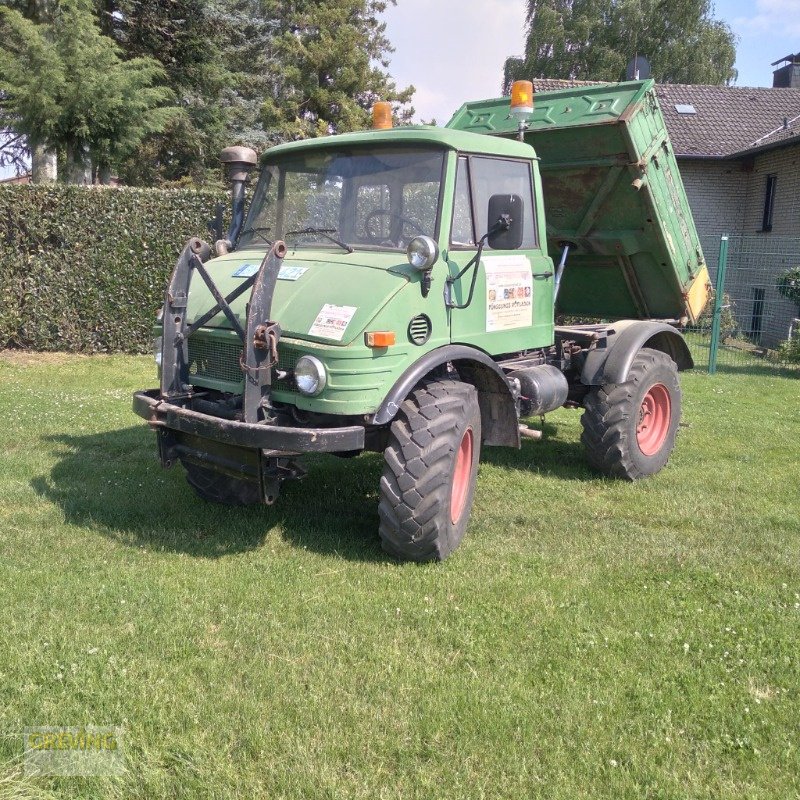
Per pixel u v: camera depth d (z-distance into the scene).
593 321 7.82
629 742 2.89
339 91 26.05
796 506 5.60
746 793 2.64
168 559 4.41
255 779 2.66
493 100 6.46
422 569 4.33
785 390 10.47
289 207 5.02
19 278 11.43
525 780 2.68
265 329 4.01
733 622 3.77
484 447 7.12
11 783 2.60
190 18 18.84
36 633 3.51
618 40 36.56
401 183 4.63
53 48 13.84
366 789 2.62
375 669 3.31
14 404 8.14
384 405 4.07
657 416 6.52
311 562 4.41
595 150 5.89
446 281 4.48
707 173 21.23
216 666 3.31
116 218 11.55
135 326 11.89
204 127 21.08
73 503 5.24
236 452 4.18
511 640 3.58
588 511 5.43
